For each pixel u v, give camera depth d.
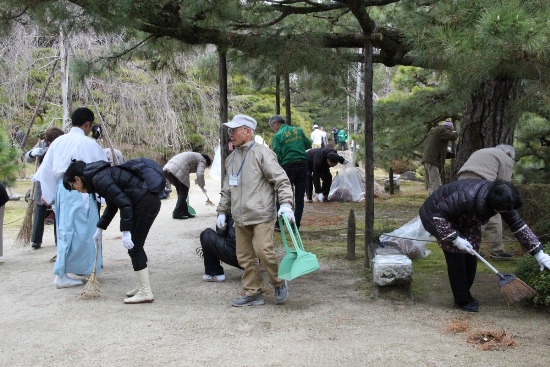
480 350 4.05
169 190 14.96
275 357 3.99
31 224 8.23
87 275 6.38
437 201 4.89
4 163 12.80
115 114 16.33
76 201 5.93
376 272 5.25
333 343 4.24
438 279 6.13
